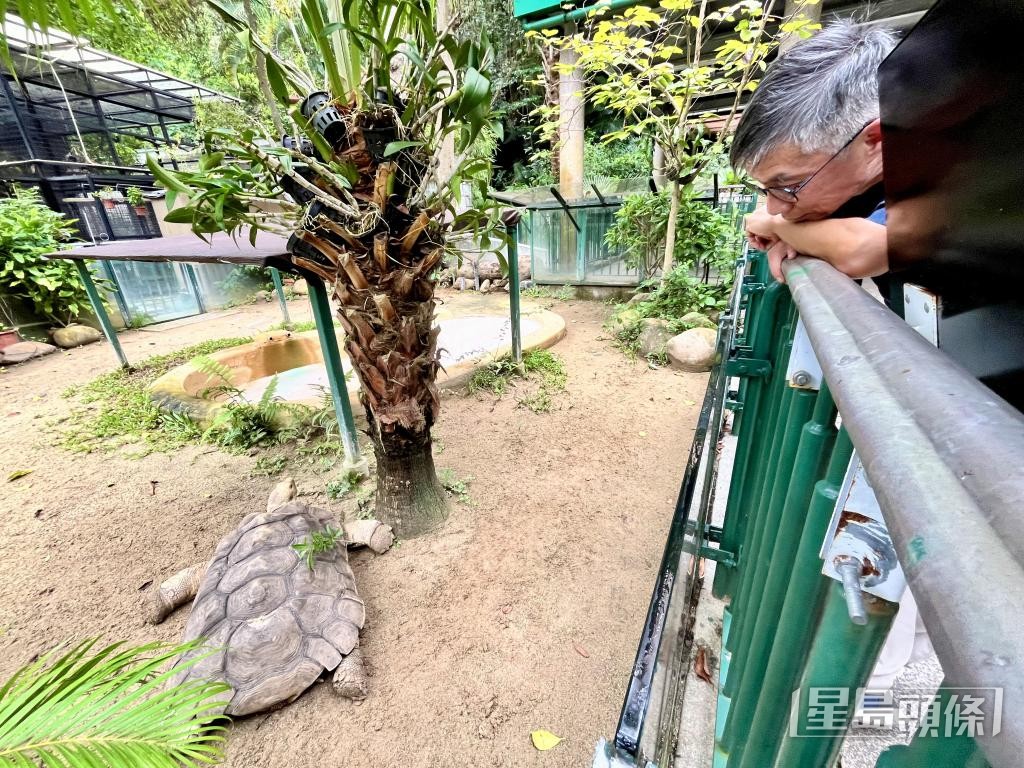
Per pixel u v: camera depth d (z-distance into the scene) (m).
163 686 1.38
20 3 1.00
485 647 1.58
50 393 3.99
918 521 0.21
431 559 1.96
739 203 5.26
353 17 1.34
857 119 0.74
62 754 0.82
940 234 0.47
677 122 4.24
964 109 0.40
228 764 1.27
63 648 1.62
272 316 6.77
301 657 1.41
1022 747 0.12
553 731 1.33
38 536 2.19
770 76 0.83
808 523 0.48
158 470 2.71
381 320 1.70
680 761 1.12
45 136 6.93
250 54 1.31
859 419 0.30
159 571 1.96
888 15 4.45
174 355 4.84
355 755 1.29
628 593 1.78
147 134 8.88
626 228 5.36
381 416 1.88
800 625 0.52
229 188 1.30
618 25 3.75
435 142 1.65
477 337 4.63
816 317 0.50
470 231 1.83
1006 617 0.15
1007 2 0.32
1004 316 0.37
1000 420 0.24
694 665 1.34
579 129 6.24
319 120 1.43
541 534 2.09
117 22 1.28
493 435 2.95
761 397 1.27
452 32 1.46
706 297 4.46
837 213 0.85
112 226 8.35
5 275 5.17
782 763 0.50
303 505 1.95
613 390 3.57
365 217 1.49
